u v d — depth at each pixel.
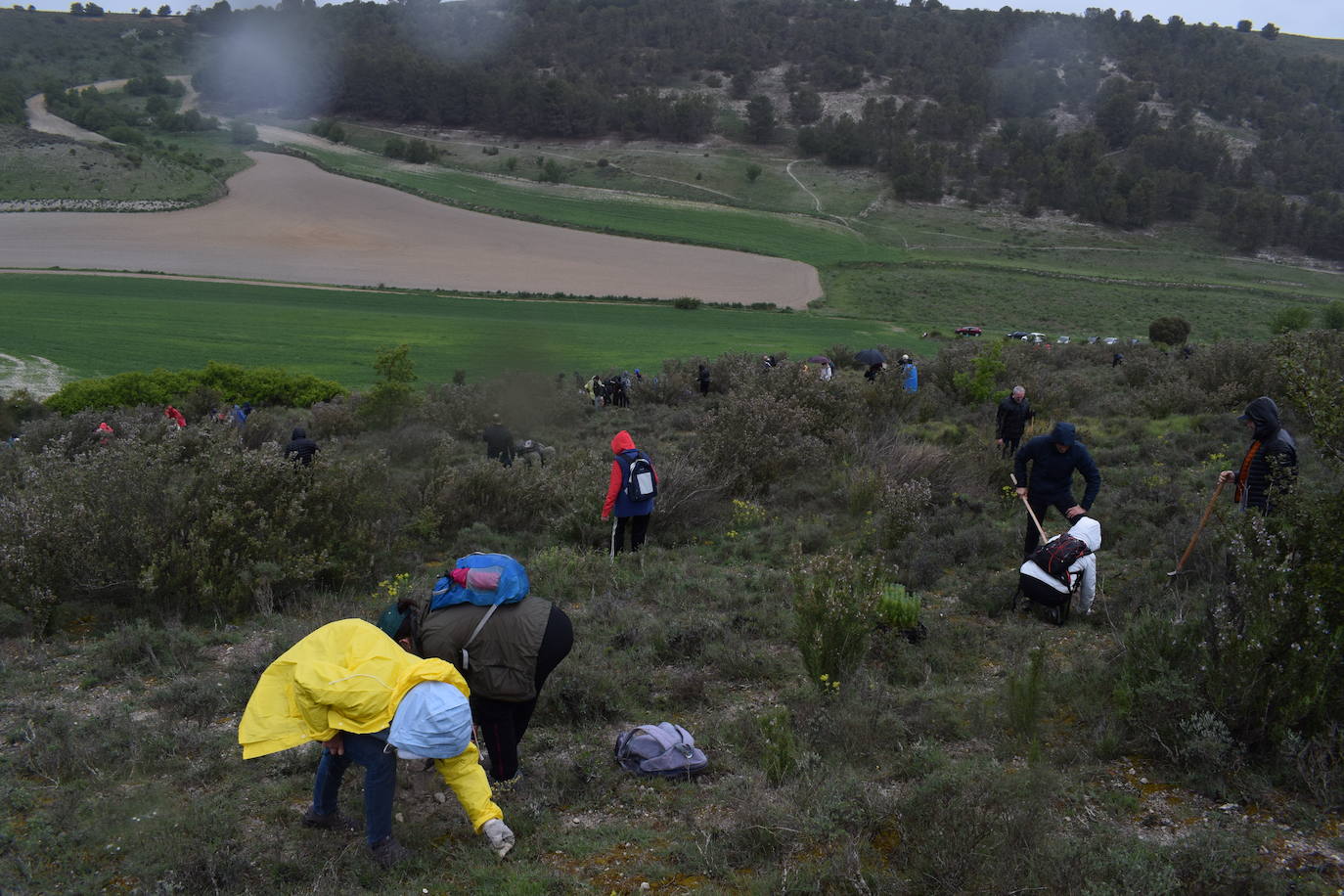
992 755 4.48
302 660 3.77
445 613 4.13
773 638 6.42
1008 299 95.56
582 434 18.70
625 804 4.24
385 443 16.11
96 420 18.33
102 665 5.96
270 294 67.75
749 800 4.04
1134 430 14.88
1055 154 197.50
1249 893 3.28
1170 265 143.38
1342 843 3.67
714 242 119.00
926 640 6.09
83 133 154.38
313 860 3.79
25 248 84.62
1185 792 4.14
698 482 10.35
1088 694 5.05
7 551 6.72
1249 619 4.52
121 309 53.44
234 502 7.71
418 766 4.64
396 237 105.19
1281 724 4.23
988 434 14.54
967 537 8.55
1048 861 3.43
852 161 191.50
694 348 48.50
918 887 3.40
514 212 123.44
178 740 4.80
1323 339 12.06
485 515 10.33
